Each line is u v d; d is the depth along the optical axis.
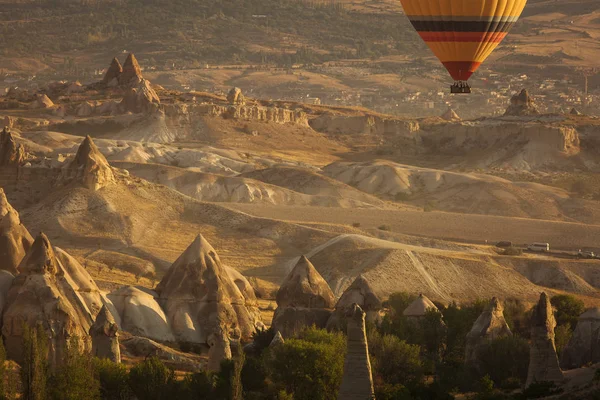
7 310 119.12
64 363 101.88
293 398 101.12
